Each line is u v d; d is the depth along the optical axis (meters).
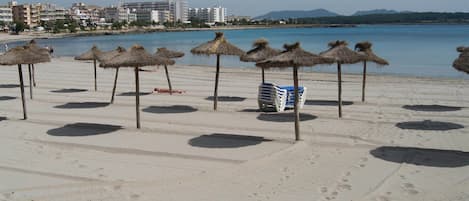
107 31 157.50
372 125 13.60
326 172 9.36
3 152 11.23
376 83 23.78
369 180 8.86
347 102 17.78
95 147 11.53
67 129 13.52
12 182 9.11
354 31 142.50
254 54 16.23
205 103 17.98
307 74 28.66
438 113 15.39
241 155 10.62
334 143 11.44
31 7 166.12
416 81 24.47
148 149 11.27
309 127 13.40
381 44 62.34
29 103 18.39
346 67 33.25
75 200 8.14
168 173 9.48
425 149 10.80
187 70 32.31
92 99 19.31
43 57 15.12
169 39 106.50
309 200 7.93
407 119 14.46
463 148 11.07
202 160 10.31
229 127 13.59
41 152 11.18
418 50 49.44
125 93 21.06
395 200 7.89
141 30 169.00
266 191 8.40
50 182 9.06
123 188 8.66
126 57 12.73
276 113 15.62
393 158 10.21
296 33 134.88
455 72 29.42
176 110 16.47
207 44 15.86
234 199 8.05
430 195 8.09
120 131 13.13
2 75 29.55
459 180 8.81
